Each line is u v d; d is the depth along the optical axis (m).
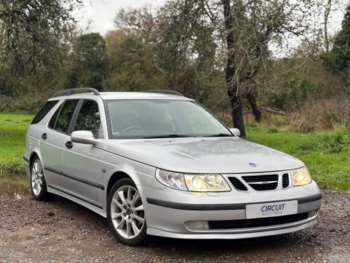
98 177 6.04
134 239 5.40
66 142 6.88
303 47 15.03
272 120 25.19
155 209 5.06
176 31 16.42
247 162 5.20
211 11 15.80
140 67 43.53
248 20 14.48
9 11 18.80
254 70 14.87
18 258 5.10
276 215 5.03
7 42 19.53
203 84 17.92
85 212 7.11
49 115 8.02
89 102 6.98
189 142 5.96
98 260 5.02
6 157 12.84
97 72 54.69
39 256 5.16
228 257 5.12
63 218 6.75
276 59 15.03
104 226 6.33
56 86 39.22
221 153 5.44
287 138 18.33
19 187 9.35
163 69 19.94
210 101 18.88
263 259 5.06
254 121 25.97
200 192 4.87
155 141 6.00
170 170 5.02
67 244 5.56
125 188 5.60
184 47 16.47
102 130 6.25
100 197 6.04
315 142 15.12
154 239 5.68
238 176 5.00
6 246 5.50
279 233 5.12
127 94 7.04
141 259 5.05
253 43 14.32
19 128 25.80
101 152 6.01
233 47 14.61
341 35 32.34
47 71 21.31
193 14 16.02
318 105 21.44
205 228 4.89
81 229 6.19
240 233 4.96
